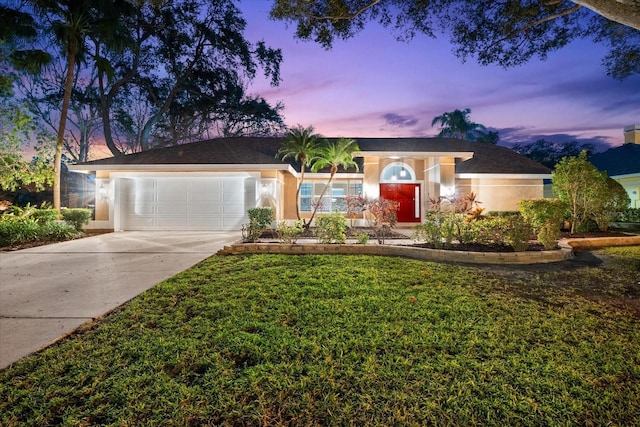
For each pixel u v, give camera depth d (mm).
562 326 4238
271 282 6277
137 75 34188
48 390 2877
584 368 3240
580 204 13094
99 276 6961
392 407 2664
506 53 10852
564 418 2562
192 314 4688
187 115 37219
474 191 19000
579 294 5730
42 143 16656
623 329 4203
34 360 3373
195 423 2502
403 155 16875
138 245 11148
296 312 4703
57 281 6574
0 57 17156
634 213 16422
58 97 30719
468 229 9734
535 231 10469
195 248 10484
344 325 4250
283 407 2670
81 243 11703
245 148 18469
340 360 3352
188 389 2865
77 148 33500
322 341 3783
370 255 9250
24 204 25266
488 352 3539
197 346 3648
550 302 5258
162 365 3264
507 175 18750
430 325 4238
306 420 2531
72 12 17266
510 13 9836
